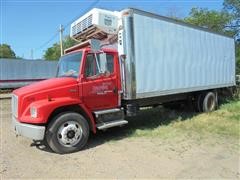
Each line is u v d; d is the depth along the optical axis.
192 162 5.53
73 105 6.57
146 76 8.10
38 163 5.72
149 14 8.21
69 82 6.64
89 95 6.91
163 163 5.50
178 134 7.63
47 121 6.20
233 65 12.84
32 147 6.84
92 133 8.00
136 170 5.18
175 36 9.16
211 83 11.09
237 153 6.03
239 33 30.98
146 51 8.10
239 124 8.71
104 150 6.44
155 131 8.02
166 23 8.80
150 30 8.23
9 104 17.47
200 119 9.58
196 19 31.59
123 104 7.91
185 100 10.93
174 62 9.12
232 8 31.73
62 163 5.69
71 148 6.36
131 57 7.65
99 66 7.04
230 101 13.22
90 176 4.98
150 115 10.71
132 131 8.12
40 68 26.52
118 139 7.36
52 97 6.43
